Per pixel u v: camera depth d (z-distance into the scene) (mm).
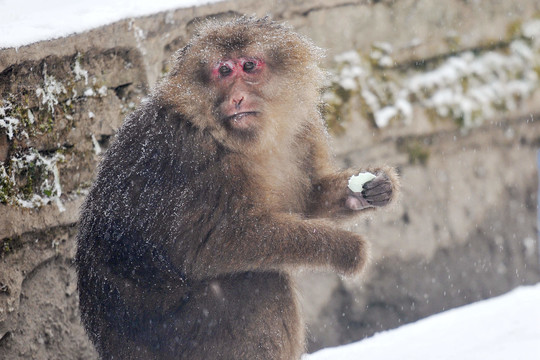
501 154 16953
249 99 8961
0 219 9852
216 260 8742
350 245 8984
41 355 10477
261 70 9117
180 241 8703
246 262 8766
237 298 9070
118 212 8922
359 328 15570
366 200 9586
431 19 16109
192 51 9086
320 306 15203
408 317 16016
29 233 10281
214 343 9094
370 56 15406
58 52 10617
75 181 10875
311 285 15109
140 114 9164
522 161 17203
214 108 8914
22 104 10172
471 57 16641
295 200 9656
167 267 8859
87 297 9219
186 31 12312
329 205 9844
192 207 8672
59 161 10648
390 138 15453
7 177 9953
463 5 16453
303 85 9547
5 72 9938
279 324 9195
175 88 8922
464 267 16625
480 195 16734
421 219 16094
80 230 9375
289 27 9844
